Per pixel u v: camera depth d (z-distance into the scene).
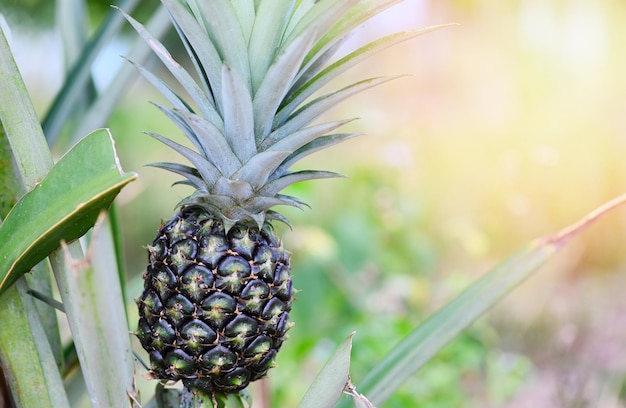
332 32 0.92
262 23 0.92
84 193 0.80
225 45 0.91
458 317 1.00
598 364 2.06
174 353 0.89
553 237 1.00
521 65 2.84
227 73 0.86
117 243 1.03
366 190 2.38
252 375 0.92
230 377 0.90
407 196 2.39
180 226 0.90
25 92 0.87
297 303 1.97
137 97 3.16
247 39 0.93
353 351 1.68
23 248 0.82
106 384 0.83
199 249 0.89
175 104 0.92
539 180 2.58
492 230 2.66
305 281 1.97
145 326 0.90
